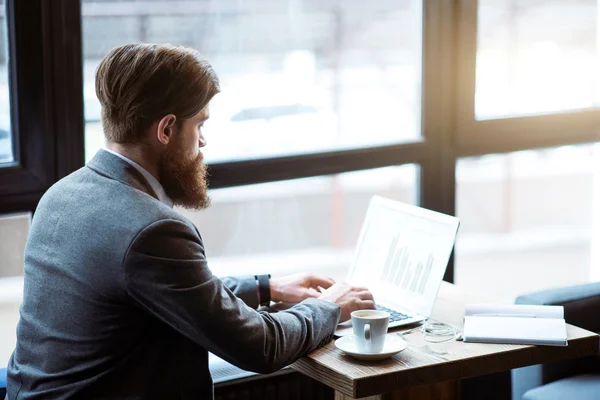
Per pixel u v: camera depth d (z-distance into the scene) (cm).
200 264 134
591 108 270
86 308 132
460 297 187
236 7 237
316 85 259
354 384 139
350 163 230
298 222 656
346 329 162
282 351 142
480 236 626
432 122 242
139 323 133
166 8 217
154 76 139
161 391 136
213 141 228
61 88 188
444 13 238
